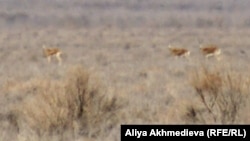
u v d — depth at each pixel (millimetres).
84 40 143375
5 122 38469
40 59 95250
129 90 51625
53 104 36219
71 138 33531
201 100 40781
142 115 39938
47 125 34969
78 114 36688
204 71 41562
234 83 37594
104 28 195000
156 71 69375
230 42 128500
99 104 38281
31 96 48281
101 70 73750
